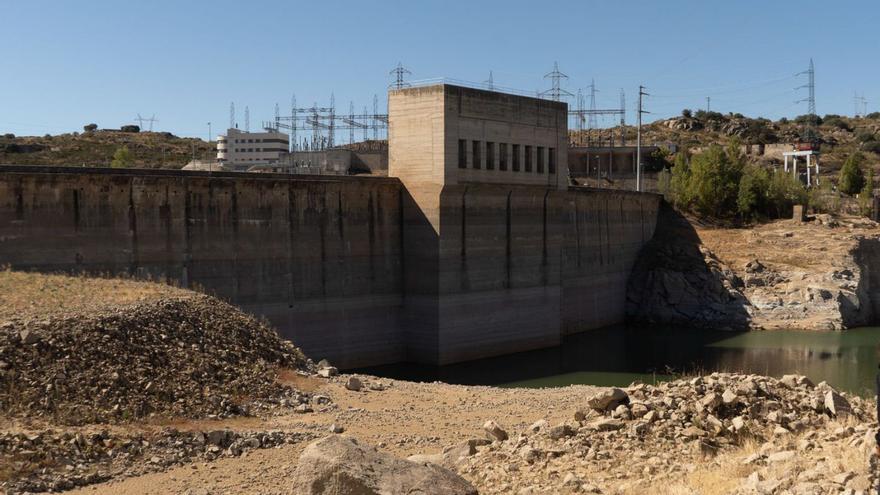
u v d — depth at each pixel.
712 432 24.64
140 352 31.17
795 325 85.44
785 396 26.70
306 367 37.88
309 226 58.25
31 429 25.34
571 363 66.44
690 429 24.64
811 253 93.50
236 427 29.27
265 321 52.94
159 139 160.12
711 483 19.66
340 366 60.12
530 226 70.38
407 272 63.78
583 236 86.44
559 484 21.67
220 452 27.05
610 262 91.94
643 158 145.75
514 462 24.30
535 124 69.94
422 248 62.81
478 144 64.44
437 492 19.80
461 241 63.69
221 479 24.94
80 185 47.53
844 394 29.39
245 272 54.78
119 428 26.92
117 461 25.20
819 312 86.12
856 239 94.50
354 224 61.03
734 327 86.62
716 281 91.50
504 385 57.31
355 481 19.38
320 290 58.94
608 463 23.17
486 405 35.19
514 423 31.88
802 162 172.75
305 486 19.64
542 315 72.00
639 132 110.19
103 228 48.47
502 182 66.38
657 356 70.50
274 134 151.25
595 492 20.61
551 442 25.42
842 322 85.19
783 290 89.06
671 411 25.88
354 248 61.03
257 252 55.34
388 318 63.28
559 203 73.50
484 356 66.25
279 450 27.64
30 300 33.69
